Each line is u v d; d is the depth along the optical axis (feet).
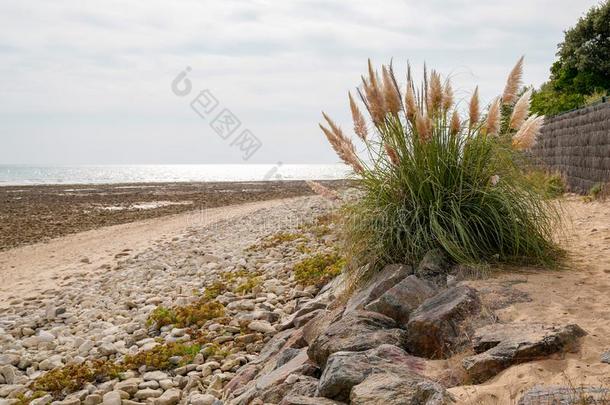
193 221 79.20
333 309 20.62
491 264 18.92
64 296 36.83
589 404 9.02
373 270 20.54
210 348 22.17
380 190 21.22
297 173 473.67
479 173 20.63
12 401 19.34
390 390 10.71
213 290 31.58
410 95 20.36
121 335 25.94
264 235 53.16
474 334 13.44
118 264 47.67
